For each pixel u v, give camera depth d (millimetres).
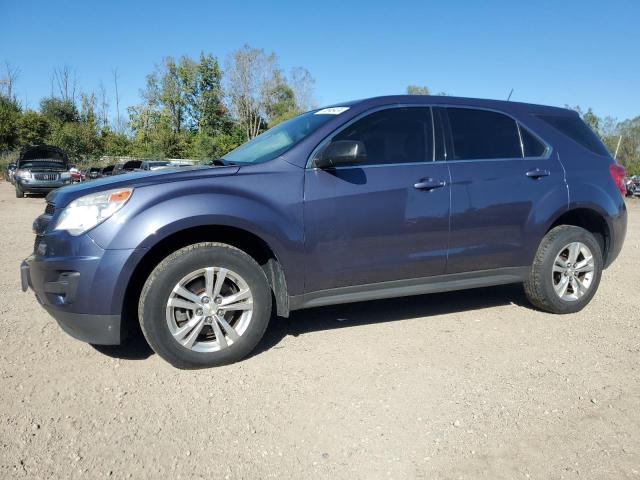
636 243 9406
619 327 4430
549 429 2818
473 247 4219
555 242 4531
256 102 49719
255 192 3525
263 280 3572
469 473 2447
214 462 2512
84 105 50500
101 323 3252
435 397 3148
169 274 3309
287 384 3301
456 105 4348
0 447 2588
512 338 4133
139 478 2389
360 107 4031
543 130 4648
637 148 56781
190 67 51781
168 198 3332
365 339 4070
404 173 3959
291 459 2545
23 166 18297
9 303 4867
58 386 3238
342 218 3732
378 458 2557
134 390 3201
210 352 3475
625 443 2701
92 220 3268
